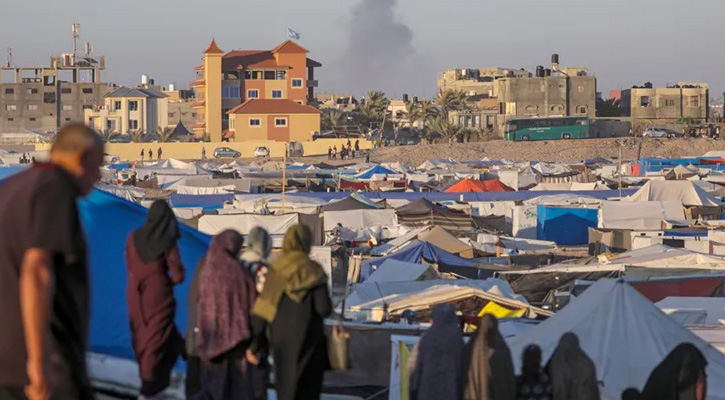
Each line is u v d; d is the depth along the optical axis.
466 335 37.00
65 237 11.60
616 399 27.44
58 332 12.04
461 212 135.88
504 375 21.86
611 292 30.72
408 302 52.97
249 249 20.98
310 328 19.94
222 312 20.11
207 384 20.34
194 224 111.38
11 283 11.55
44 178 11.71
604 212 137.12
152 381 21.52
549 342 29.66
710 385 28.83
